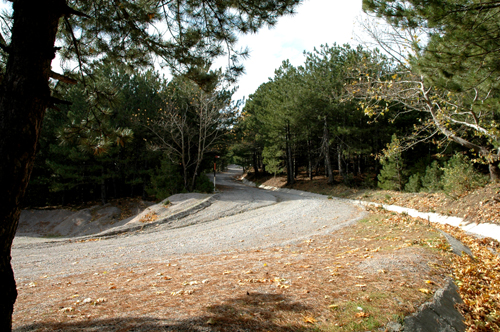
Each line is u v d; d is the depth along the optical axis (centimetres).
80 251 1126
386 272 514
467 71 763
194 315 363
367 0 788
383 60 1605
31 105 275
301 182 3728
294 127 3419
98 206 2486
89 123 511
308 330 320
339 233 1082
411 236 875
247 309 377
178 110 2847
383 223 1173
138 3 585
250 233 1243
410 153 3148
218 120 2894
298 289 449
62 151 2348
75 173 2484
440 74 795
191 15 602
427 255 630
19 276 781
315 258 689
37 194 2734
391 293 418
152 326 336
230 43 618
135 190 3294
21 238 1527
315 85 2956
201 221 1775
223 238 1176
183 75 627
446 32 711
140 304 430
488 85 942
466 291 494
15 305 485
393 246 765
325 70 2972
